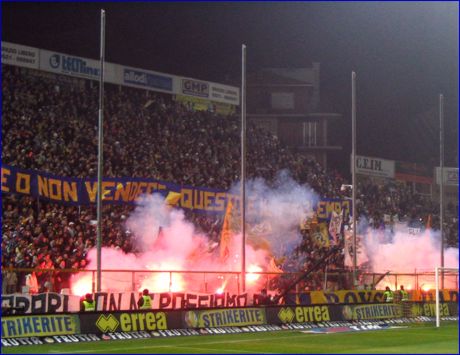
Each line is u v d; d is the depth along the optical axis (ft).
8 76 176.65
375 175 260.83
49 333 88.79
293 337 100.73
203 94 231.30
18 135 156.35
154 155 179.01
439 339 98.07
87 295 100.27
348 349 83.97
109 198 147.02
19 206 138.31
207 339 96.68
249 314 111.04
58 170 153.58
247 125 228.63
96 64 204.13
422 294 149.38
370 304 130.82
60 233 130.72
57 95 185.16
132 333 96.94
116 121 188.14
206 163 189.98
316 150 258.57
